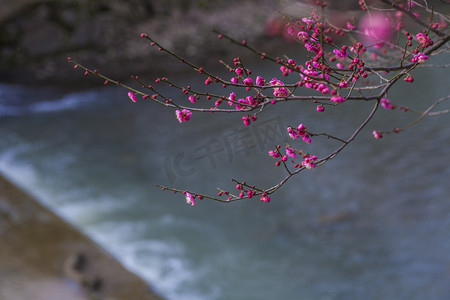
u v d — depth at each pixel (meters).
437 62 7.38
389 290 4.95
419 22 1.79
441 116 7.71
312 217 6.29
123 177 8.00
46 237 5.88
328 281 5.20
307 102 9.04
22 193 7.06
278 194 6.86
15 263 5.31
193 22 16.47
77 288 4.93
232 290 5.23
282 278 5.33
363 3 2.09
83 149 9.39
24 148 9.71
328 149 7.62
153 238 6.21
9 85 13.80
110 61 14.90
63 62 14.70
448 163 6.75
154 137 9.46
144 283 5.18
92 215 6.82
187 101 11.43
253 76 12.16
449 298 4.70
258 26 15.05
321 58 1.50
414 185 6.54
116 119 10.95
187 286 5.29
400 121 7.96
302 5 2.01
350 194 6.62
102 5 15.88
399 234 5.71
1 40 14.55
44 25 14.92
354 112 8.42
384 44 2.26
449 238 5.50
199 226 6.42
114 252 5.90
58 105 12.42
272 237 6.03
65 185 7.87
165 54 15.02
